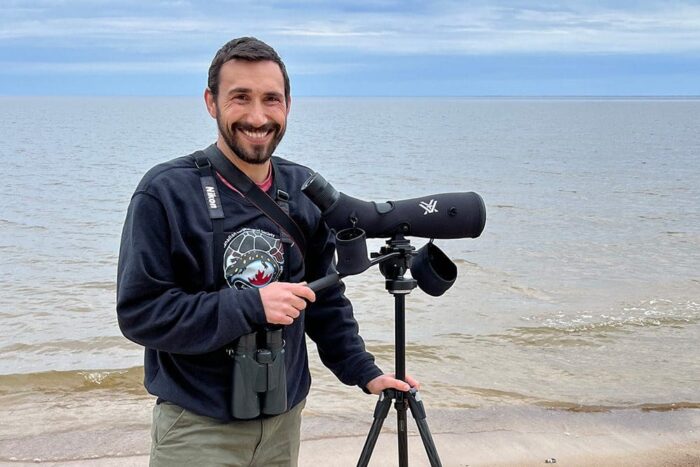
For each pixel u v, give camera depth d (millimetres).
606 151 39812
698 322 7777
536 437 4746
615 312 8133
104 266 10219
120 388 5777
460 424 4965
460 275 9766
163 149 39156
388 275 2471
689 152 38688
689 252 11680
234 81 2209
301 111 175875
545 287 9242
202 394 2270
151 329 2154
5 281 9281
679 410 5336
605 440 4727
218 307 2121
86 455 4383
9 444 4543
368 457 2486
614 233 13477
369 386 2547
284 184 2430
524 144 47250
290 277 2387
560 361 6547
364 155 36094
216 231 2240
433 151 39625
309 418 5035
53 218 14695
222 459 2312
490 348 6898
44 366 6270
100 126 75000
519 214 16000
